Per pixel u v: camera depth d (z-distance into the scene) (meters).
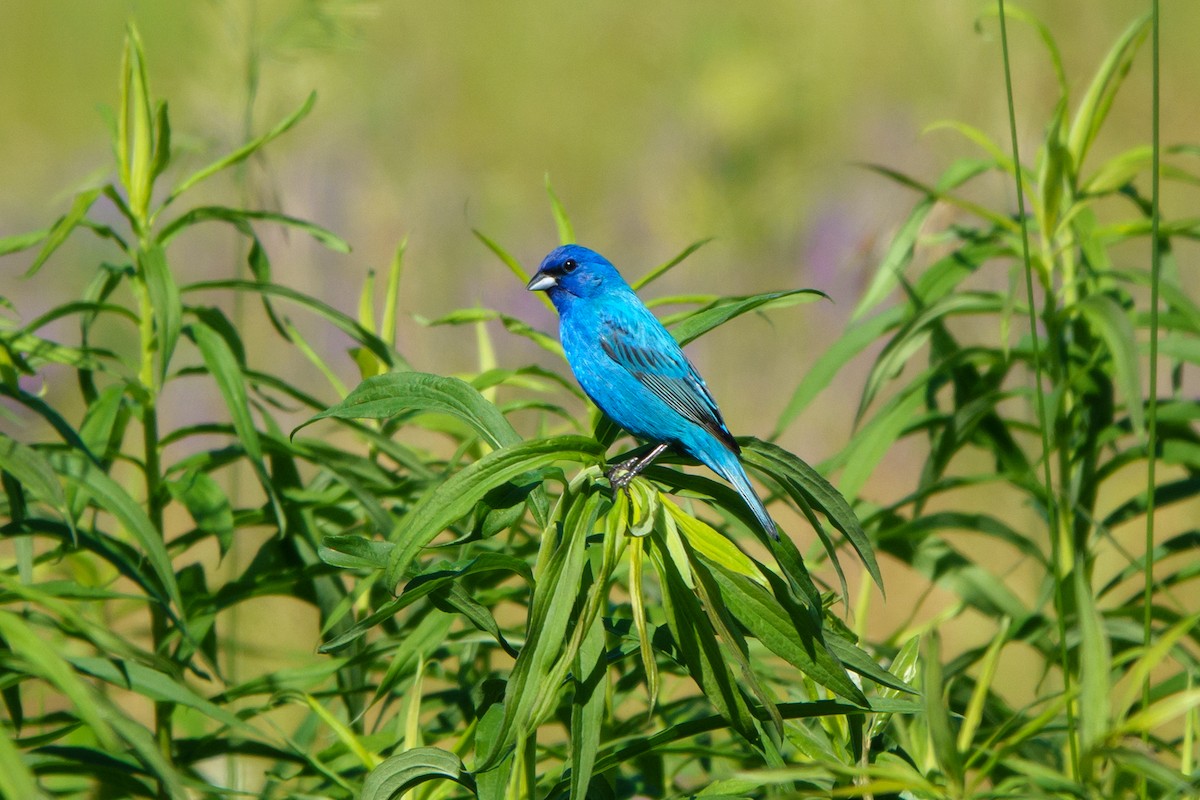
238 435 7.85
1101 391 9.43
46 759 6.90
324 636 8.57
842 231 20.22
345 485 8.34
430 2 25.94
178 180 10.33
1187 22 25.14
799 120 18.89
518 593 8.28
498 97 25.09
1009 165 9.47
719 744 8.18
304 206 19.53
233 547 10.24
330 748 7.95
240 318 10.50
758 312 7.01
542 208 23.52
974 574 9.30
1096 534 9.37
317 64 10.37
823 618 6.56
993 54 11.23
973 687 8.93
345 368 19.19
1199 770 6.79
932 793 5.75
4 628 5.32
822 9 21.92
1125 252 21.61
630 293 9.39
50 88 26.98
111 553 7.45
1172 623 8.76
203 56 9.99
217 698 8.03
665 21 24.72
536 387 8.67
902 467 20.02
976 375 9.70
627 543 5.98
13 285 20.98
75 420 18.83
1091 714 5.64
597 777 6.66
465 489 5.62
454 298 21.44
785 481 6.41
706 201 17.39
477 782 5.90
